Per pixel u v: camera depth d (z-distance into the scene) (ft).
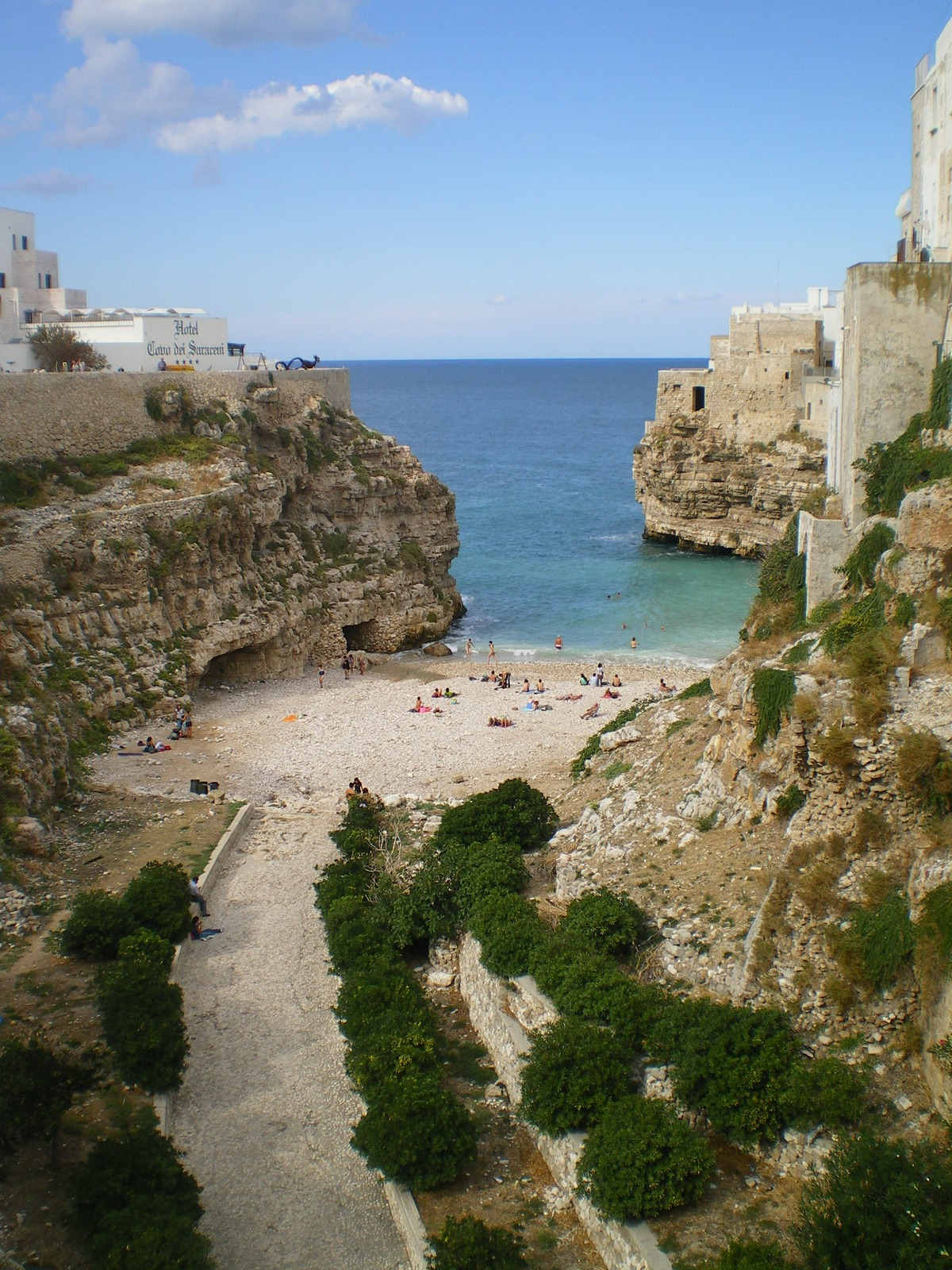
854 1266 57.26
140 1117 79.00
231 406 232.53
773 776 92.22
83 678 169.89
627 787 116.57
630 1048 79.56
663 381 369.71
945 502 89.92
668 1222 66.13
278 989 101.04
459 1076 87.45
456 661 238.89
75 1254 65.46
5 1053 77.71
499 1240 66.74
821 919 78.02
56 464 197.77
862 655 84.48
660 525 370.53
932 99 129.70
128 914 103.40
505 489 518.37
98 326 263.29
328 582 238.27
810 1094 69.92
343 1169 79.00
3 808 120.78
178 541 197.77
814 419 321.93
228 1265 69.67
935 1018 67.87
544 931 93.25
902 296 107.34
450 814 121.70
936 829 75.72
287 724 186.50
